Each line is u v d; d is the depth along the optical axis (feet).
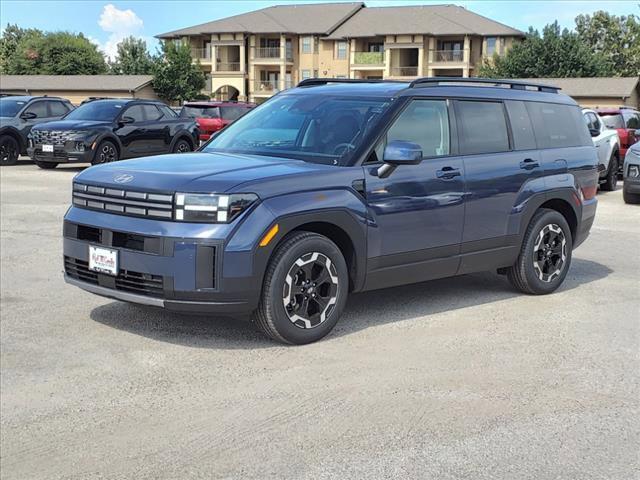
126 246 16.26
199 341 17.31
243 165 17.21
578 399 14.14
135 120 61.87
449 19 237.45
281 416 13.25
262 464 11.51
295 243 16.35
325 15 254.27
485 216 20.38
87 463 11.63
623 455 11.86
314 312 17.13
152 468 11.44
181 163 17.66
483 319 19.52
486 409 13.60
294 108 20.24
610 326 19.04
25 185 49.65
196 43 261.44
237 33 248.52
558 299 21.84
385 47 236.63
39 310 19.98
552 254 22.27
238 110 83.05
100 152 58.59
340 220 17.06
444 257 19.62
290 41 250.78
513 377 15.26
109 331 18.08
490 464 11.51
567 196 22.62
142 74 252.01
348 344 17.20
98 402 13.93
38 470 11.43
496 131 21.15
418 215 18.70
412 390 14.47
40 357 16.30
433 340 17.63
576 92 184.85
